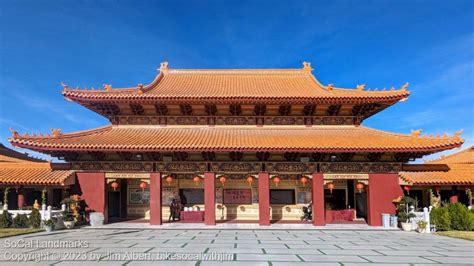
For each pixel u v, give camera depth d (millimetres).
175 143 30906
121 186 37719
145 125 35688
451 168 33219
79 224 31797
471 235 26328
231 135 33969
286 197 37312
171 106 35000
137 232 28047
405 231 29375
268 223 32312
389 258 18312
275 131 35375
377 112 37000
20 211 29641
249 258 18062
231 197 37312
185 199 37469
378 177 32875
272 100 33031
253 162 33250
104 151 31250
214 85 39219
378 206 32562
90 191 32531
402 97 32625
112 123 35656
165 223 33312
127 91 34656
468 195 33188
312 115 35844
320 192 32719
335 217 35625
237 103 33844
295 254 19250
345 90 35594
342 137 33531
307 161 32969
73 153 32312
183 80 41250
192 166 33250
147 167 33094
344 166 33062
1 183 29891
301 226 31906
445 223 28641
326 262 17250
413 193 35125
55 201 35812
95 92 33281
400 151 30562
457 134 30625
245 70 43094
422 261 17609
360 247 21656
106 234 26781
